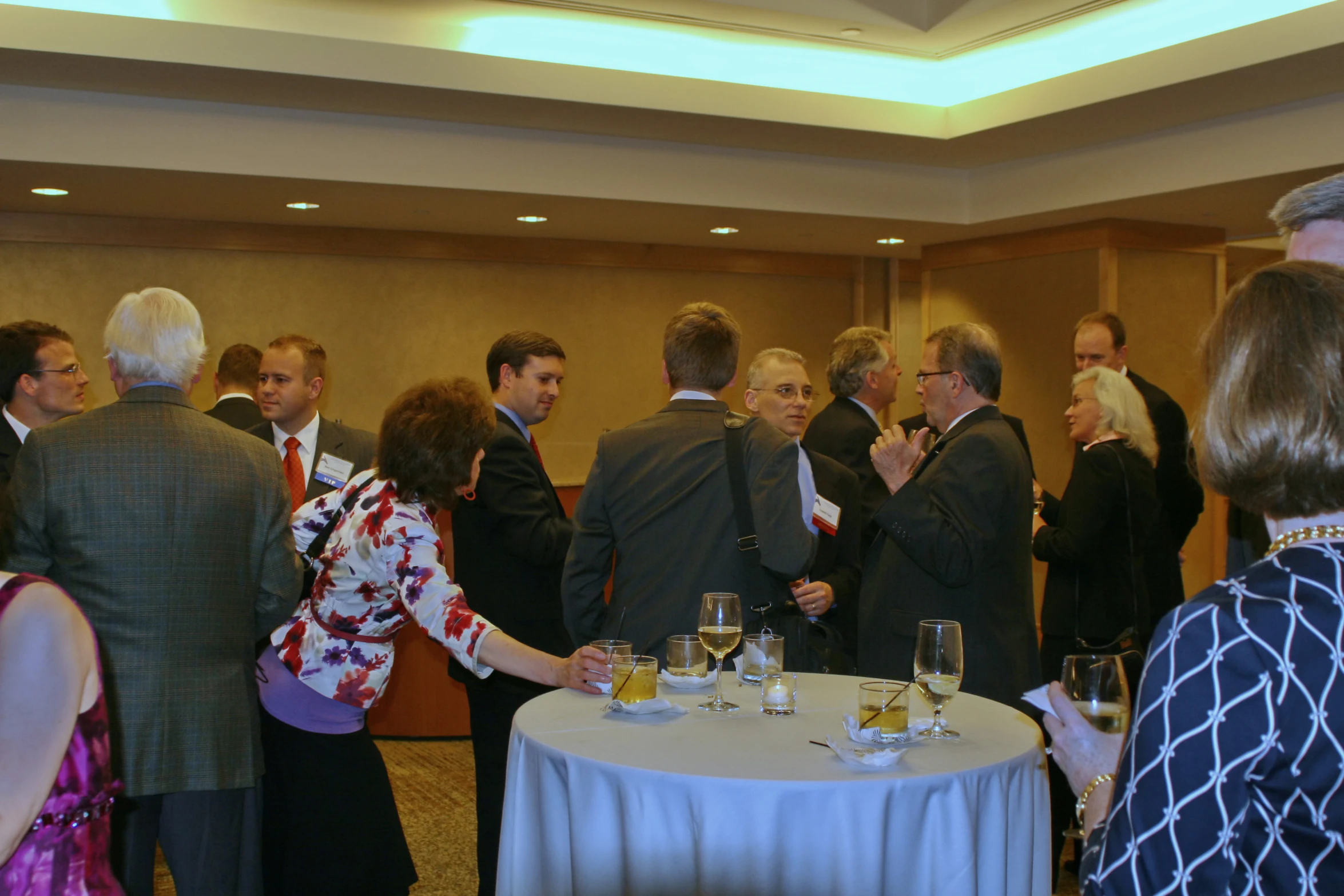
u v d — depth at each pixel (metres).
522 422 3.21
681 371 2.41
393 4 4.46
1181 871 0.82
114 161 4.79
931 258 7.40
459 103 4.93
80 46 4.14
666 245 7.54
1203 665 0.84
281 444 3.72
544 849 1.73
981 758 1.65
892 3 4.82
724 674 2.30
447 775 4.21
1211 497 6.66
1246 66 4.39
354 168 5.17
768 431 2.32
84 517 2.00
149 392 2.13
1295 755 0.81
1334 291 0.89
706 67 5.16
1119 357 4.14
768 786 1.51
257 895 2.21
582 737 1.77
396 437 2.19
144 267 6.29
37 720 1.14
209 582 2.08
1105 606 3.06
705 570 2.23
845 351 3.71
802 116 5.28
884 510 2.45
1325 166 4.94
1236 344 0.92
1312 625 0.82
